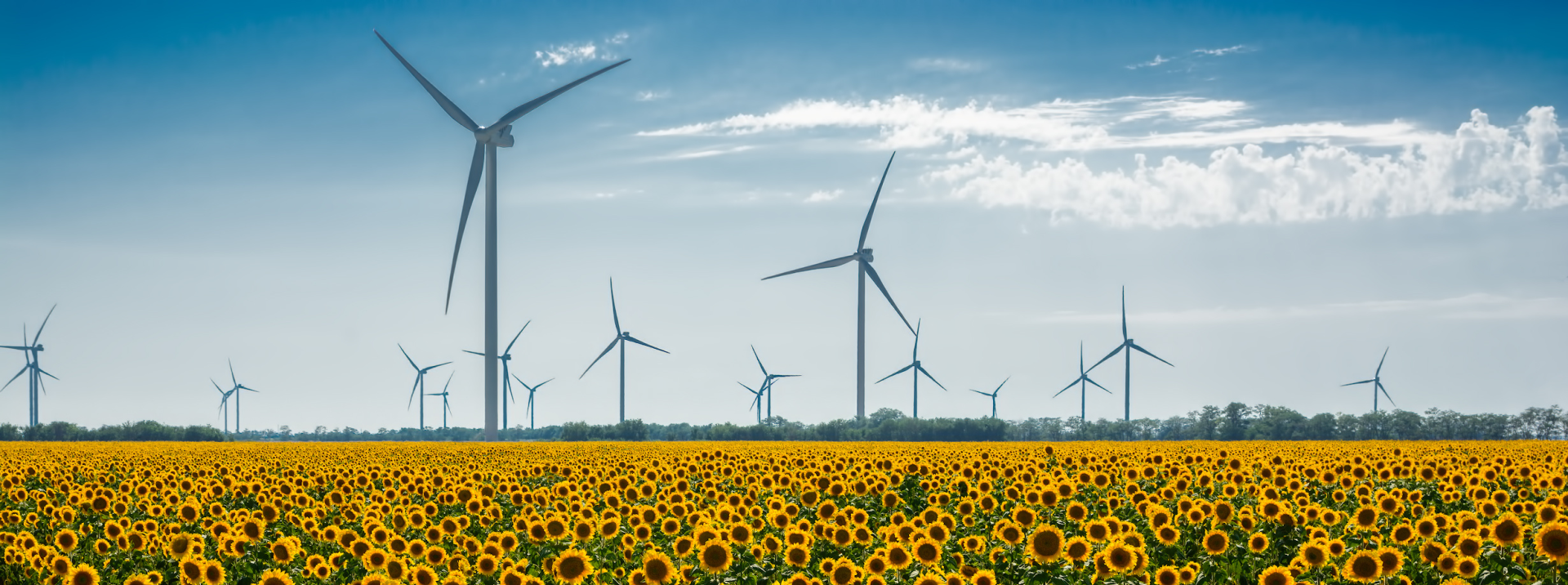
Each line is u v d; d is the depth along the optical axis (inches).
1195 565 651.5
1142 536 731.4
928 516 830.5
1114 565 644.7
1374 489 1082.1
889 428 5935.0
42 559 753.0
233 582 721.6
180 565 688.4
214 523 890.1
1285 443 2861.7
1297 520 850.8
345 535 766.5
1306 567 668.1
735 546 750.5
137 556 791.1
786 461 1560.0
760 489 1135.6
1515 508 924.6
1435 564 669.3
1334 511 879.7
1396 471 1218.6
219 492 1167.6
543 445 3277.6
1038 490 970.1
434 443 3472.0
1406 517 890.1
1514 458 1798.7
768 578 677.3
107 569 762.8
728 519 860.0
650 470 1409.9
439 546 780.6
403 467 1688.0
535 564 729.6
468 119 4291.3
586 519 813.2
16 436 6063.0
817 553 743.7
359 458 2327.8
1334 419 6791.3
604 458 2112.5
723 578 668.7
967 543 740.7
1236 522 848.3
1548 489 1066.7
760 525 849.5
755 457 1742.1
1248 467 1483.8
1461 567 653.3
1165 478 1228.5
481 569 693.9
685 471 1307.8
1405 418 6796.3
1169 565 674.2
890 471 1320.1
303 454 2508.6
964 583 618.5
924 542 668.1
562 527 781.3
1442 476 1174.3
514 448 2989.7
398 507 976.9
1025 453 1966.0
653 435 6363.2
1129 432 6092.5
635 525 845.2
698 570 680.4
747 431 6003.9
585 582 679.1
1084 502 1028.5
